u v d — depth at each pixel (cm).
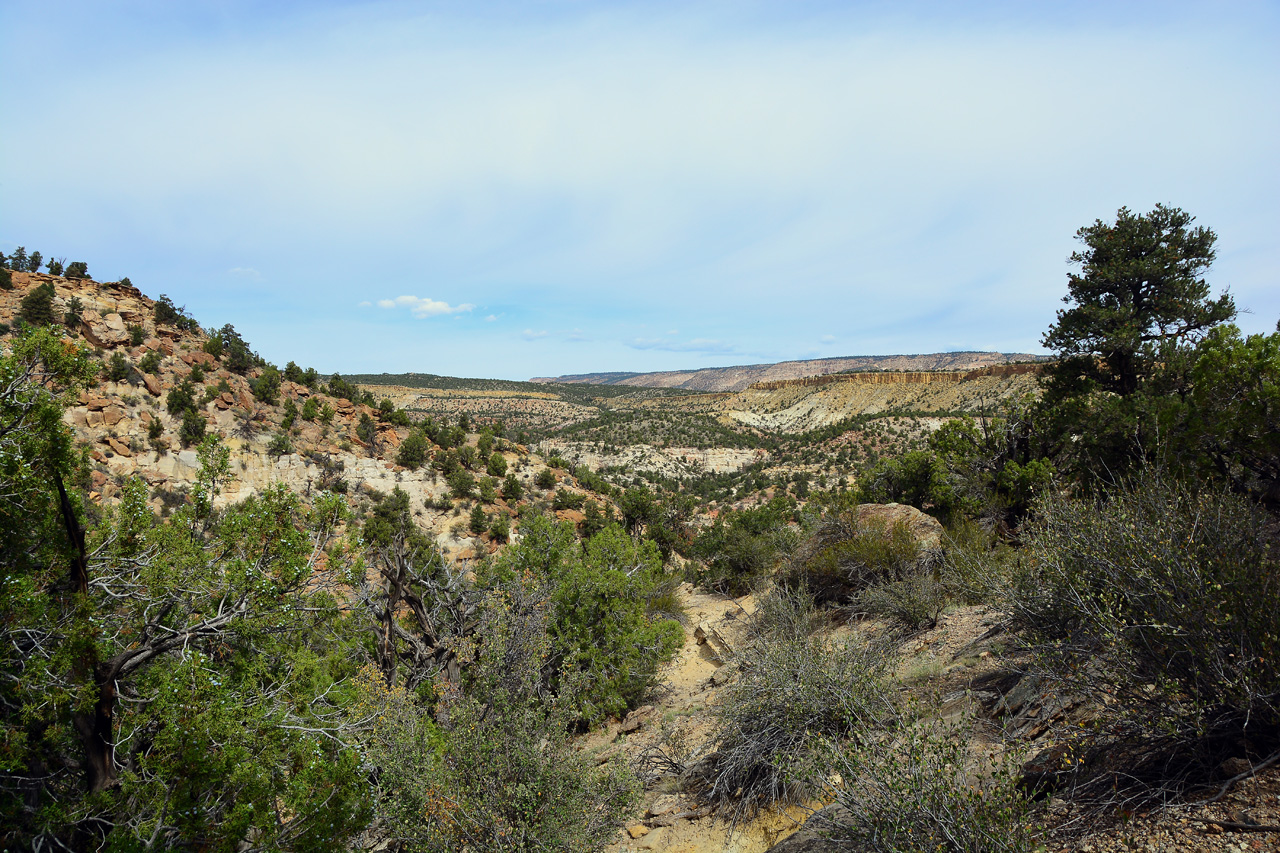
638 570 1352
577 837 538
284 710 668
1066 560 421
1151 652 327
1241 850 255
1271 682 293
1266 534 404
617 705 1017
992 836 286
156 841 520
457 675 970
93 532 682
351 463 5550
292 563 682
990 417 1753
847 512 1293
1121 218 1827
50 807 514
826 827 377
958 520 1305
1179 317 1723
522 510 5688
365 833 673
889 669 632
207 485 727
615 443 15975
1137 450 1234
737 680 721
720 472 14338
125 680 678
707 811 582
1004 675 549
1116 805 316
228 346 6303
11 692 541
